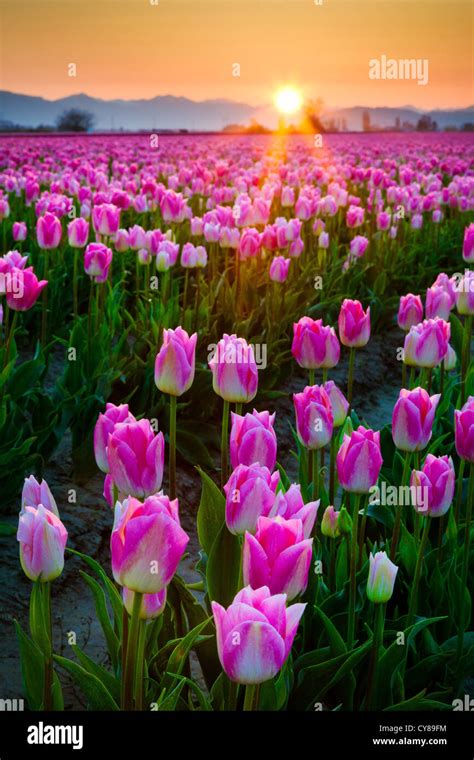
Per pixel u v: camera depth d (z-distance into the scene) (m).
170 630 0.95
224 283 2.29
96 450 0.88
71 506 1.50
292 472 1.83
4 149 7.60
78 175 4.36
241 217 2.31
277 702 0.86
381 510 1.28
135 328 1.95
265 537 0.67
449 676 1.05
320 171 4.74
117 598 0.89
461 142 12.25
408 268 3.27
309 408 0.96
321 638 1.02
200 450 1.69
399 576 1.16
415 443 0.98
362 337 1.29
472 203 3.68
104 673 0.87
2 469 1.39
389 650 0.95
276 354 2.06
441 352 1.16
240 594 0.62
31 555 0.72
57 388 1.62
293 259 2.55
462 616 1.03
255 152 8.69
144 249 2.06
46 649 0.78
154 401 1.75
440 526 1.16
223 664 0.62
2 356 1.53
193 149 9.70
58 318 2.36
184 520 1.59
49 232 1.73
